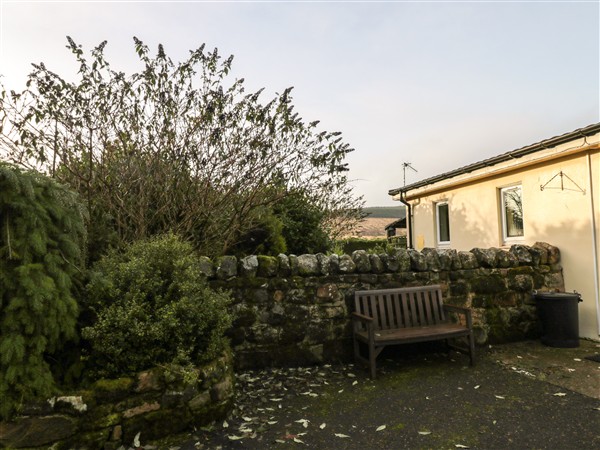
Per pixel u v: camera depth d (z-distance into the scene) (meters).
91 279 3.26
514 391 3.77
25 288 2.70
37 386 2.71
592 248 5.46
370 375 4.30
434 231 9.52
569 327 5.24
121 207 5.25
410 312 4.98
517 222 7.13
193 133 5.47
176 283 3.47
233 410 3.46
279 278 4.75
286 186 6.02
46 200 3.05
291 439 2.95
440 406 3.48
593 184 5.46
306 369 4.61
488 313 5.54
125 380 2.94
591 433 2.88
